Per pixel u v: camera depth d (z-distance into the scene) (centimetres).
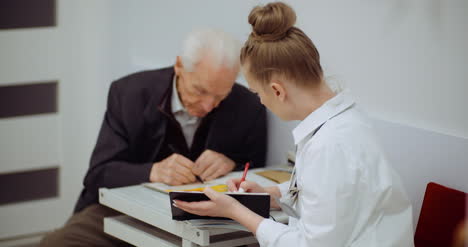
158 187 216
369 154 156
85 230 252
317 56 163
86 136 365
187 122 253
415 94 203
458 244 178
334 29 230
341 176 152
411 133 203
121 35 339
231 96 253
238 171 242
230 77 225
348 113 162
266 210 172
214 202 169
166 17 306
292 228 161
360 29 220
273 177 224
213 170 230
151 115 250
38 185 373
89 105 363
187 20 293
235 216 168
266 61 161
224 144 251
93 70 359
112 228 213
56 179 374
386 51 211
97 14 352
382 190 155
